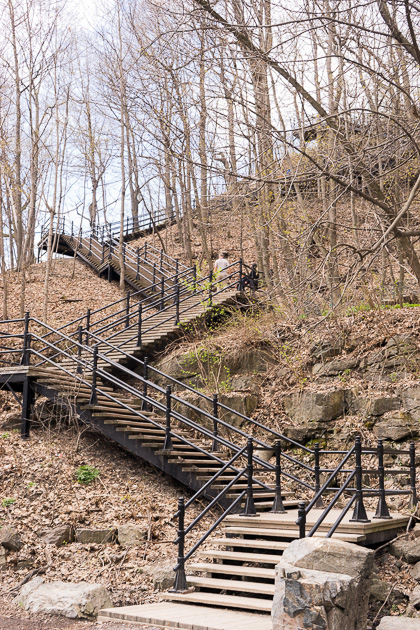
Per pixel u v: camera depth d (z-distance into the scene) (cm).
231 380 1554
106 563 925
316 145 986
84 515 1038
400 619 702
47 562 925
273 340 1554
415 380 1316
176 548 966
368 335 1437
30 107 2875
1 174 2516
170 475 1274
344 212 1562
